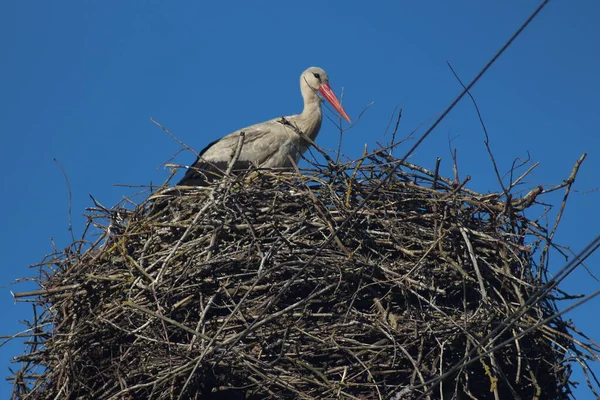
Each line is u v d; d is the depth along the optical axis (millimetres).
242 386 12242
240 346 11969
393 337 11930
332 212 13156
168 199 14023
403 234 13047
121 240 13281
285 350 12336
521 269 12727
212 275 12836
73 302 13227
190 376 11398
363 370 11930
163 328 12047
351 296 12688
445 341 11836
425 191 13367
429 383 11172
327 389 11875
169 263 12883
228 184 13289
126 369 12391
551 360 12602
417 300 12727
